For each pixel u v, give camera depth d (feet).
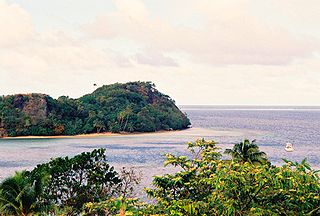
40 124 579.07
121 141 519.19
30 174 116.37
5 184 104.73
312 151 446.19
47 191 115.65
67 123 601.62
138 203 49.42
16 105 588.50
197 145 60.54
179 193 55.93
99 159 129.59
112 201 49.03
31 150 424.87
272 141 562.66
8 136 558.56
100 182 124.16
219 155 58.95
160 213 49.47
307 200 47.11
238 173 46.96
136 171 277.23
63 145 472.44
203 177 54.34
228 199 46.93
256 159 160.97
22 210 104.22
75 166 122.83
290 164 48.55
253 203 47.11
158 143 495.00
